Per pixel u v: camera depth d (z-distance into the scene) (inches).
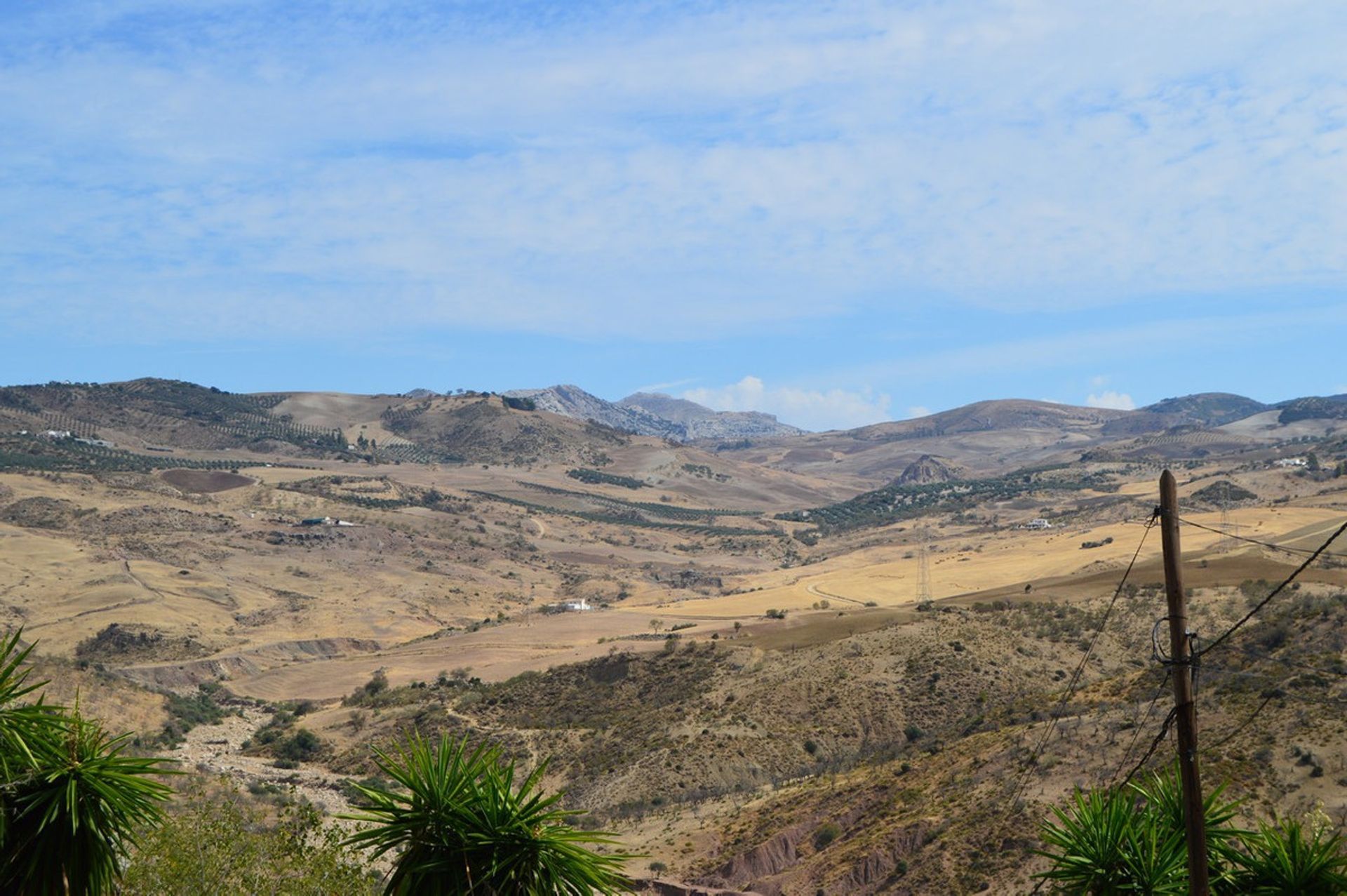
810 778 3927.2
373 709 5935.0
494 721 5615.2
